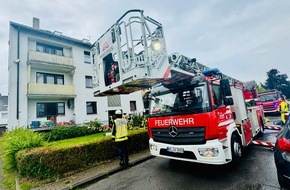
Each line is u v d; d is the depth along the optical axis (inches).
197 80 167.8
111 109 782.5
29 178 187.5
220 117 162.4
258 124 285.7
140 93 915.4
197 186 145.6
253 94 317.4
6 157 229.9
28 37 602.2
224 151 153.5
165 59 204.5
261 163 182.9
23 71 573.6
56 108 646.5
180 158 163.0
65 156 204.7
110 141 247.9
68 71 690.8
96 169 211.3
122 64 199.3
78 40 719.1
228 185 141.9
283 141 104.0
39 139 227.8
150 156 245.6
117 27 205.8
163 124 179.9
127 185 164.1
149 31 196.5
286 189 98.0
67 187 168.6
